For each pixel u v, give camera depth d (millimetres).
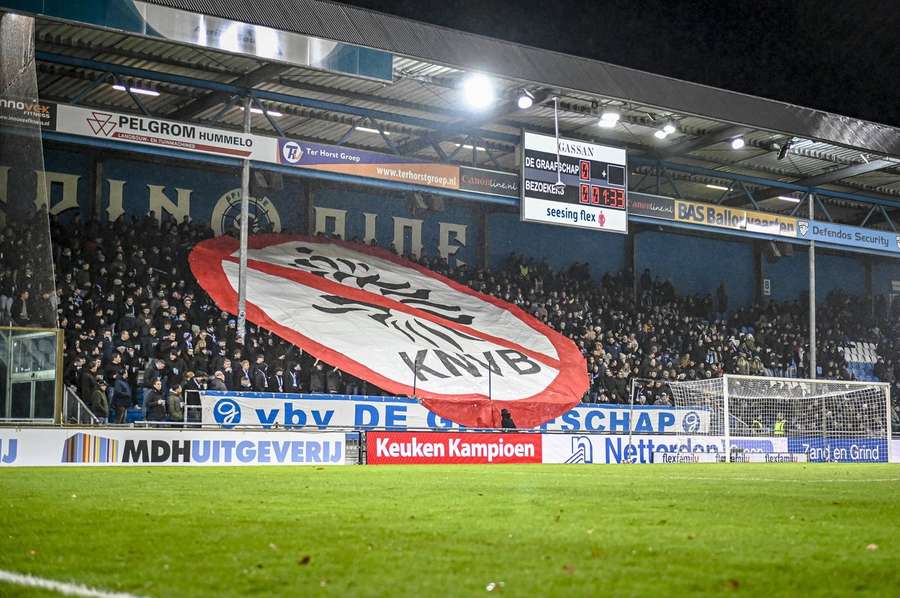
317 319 24938
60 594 4273
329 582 4539
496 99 26031
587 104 27203
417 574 4766
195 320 23219
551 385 26391
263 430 19156
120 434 17641
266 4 20812
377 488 11016
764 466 20984
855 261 42156
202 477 13188
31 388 17250
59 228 23609
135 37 21078
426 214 33156
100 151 27422
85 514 7668
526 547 5742
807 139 28422
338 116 27953
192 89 25281
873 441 28875
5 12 18188
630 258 36938
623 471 16891
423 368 24781
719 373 31156
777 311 37656
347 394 24203
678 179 34594
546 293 31594
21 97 18391
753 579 4664
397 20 22625
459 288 29828
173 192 28750
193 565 5051
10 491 10180
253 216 30062
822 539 6227
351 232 31766
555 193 26953
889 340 39969
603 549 5660
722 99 27203
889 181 34875
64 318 21062
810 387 28703
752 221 31359
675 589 4391
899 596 4270
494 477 13852
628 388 27938
